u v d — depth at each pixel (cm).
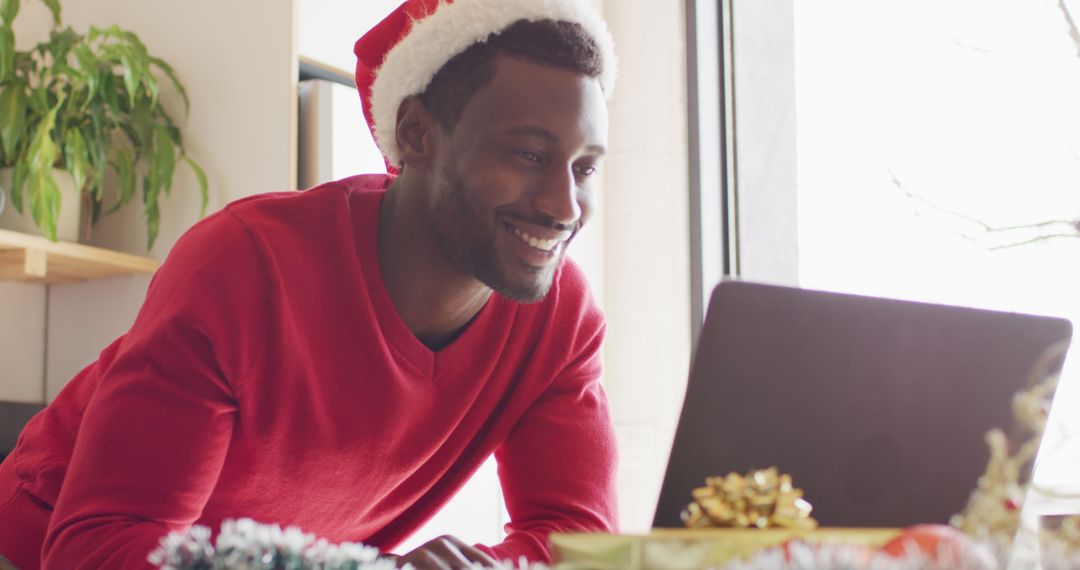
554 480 140
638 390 363
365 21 280
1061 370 97
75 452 109
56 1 256
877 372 90
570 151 119
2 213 248
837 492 89
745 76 357
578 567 57
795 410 88
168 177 248
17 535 137
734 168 358
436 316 132
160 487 106
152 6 266
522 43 119
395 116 129
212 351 113
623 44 380
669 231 364
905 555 54
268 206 126
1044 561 56
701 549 56
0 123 241
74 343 268
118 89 259
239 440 121
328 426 126
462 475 145
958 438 93
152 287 120
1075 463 83
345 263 126
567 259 149
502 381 139
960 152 307
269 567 62
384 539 148
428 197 127
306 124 262
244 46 255
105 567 97
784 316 88
